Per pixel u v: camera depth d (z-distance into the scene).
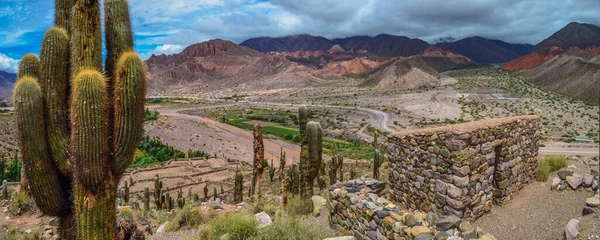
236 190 20.31
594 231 6.43
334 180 22.17
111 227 5.68
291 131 93.56
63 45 5.88
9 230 10.60
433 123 92.06
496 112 103.31
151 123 96.06
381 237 7.14
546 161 12.05
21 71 5.99
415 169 9.41
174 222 11.06
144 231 10.43
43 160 5.68
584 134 73.25
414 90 183.38
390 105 133.75
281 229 7.57
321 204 11.38
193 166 51.41
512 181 9.57
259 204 12.88
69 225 6.35
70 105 5.71
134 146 5.71
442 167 8.38
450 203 8.11
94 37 5.74
